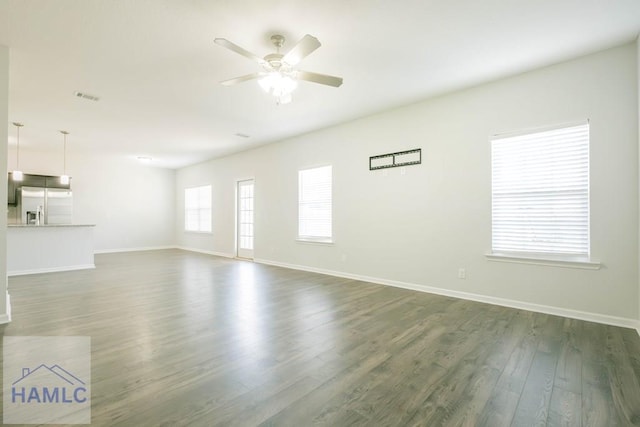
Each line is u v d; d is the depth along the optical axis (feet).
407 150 14.69
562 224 10.86
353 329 9.55
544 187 11.20
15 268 18.04
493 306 11.89
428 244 14.02
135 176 30.68
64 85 12.09
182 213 32.55
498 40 9.34
